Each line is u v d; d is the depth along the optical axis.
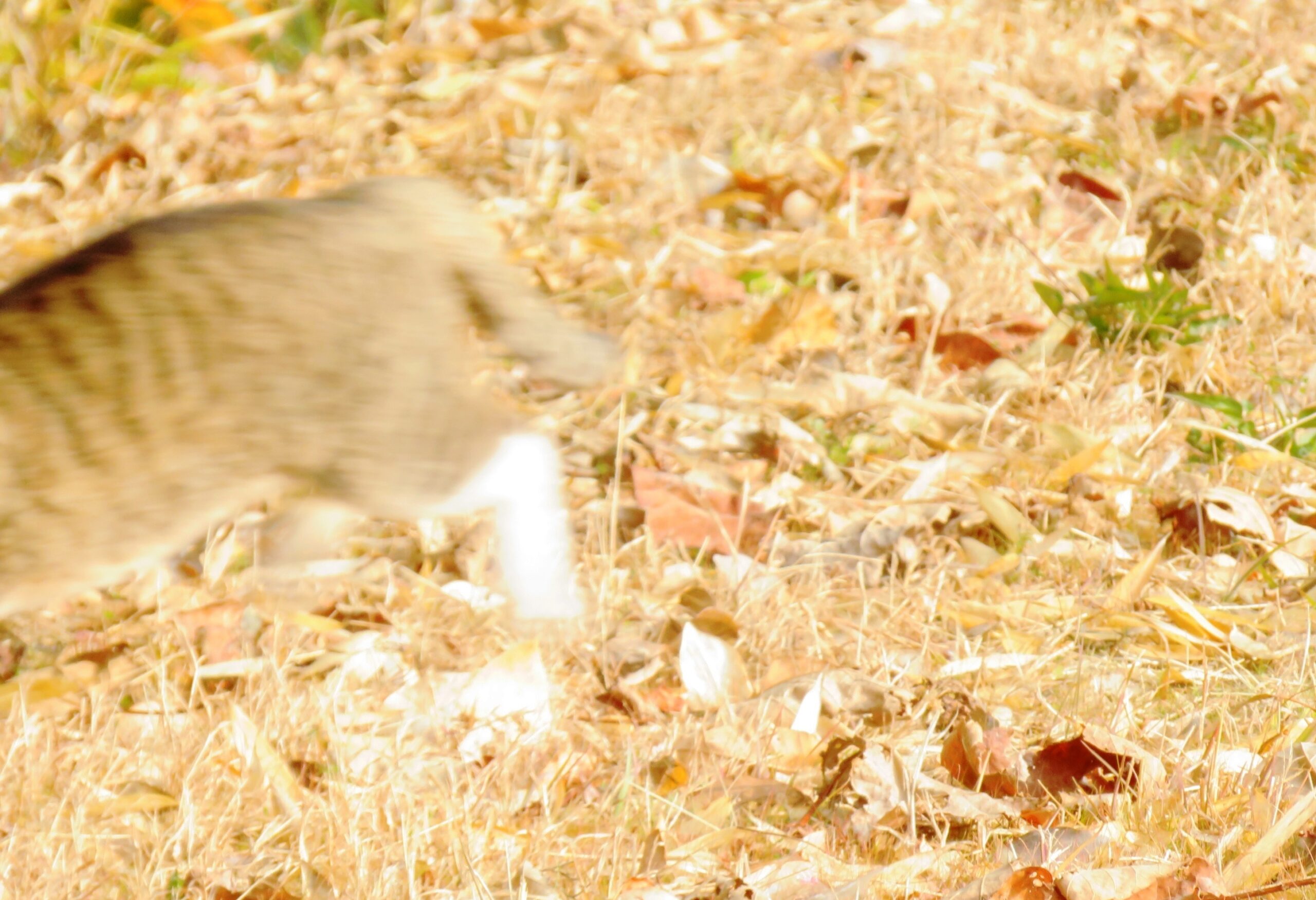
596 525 7.45
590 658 6.59
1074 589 6.98
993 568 7.03
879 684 6.20
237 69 12.14
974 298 9.15
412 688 6.41
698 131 11.32
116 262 5.66
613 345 6.75
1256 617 6.67
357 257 5.87
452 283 6.20
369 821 5.50
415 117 11.44
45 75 11.62
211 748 5.97
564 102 11.45
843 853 5.43
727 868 5.29
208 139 11.08
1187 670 6.34
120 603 7.11
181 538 5.91
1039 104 11.59
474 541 7.53
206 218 5.83
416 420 5.99
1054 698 6.27
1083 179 10.39
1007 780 5.70
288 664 6.60
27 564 5.67
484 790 5.76
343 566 7.08
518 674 6.36
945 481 7.68
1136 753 5.63
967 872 5.21
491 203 10.20
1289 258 9.25
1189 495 7.36
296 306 5.72
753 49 12.55
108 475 5.63
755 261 9.70
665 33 12.70
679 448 8.02
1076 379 8.40
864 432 8.19
